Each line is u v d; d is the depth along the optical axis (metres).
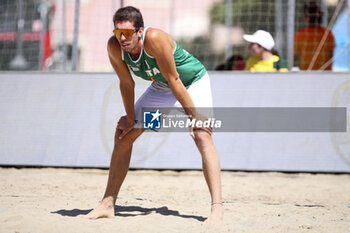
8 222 9.74
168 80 10.09
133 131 10.77
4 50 26.75
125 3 30.00
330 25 22.12
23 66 26.80
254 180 17.27
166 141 19.06
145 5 30.92
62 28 26.55
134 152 19.02
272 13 27.16
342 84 19.06
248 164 18.91
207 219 10.16
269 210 12.12
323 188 15.85
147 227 9.70
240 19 29.14
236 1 28.95
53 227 9.43
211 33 35.72
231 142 19.02
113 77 19.45
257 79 19.19
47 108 19.52
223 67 23.73
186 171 18.83
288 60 20.17
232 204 12.91
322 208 12.47
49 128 19.41
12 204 11.90
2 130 19.42
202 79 10.77
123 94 10.79
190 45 35.22
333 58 21.83
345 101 19.02
